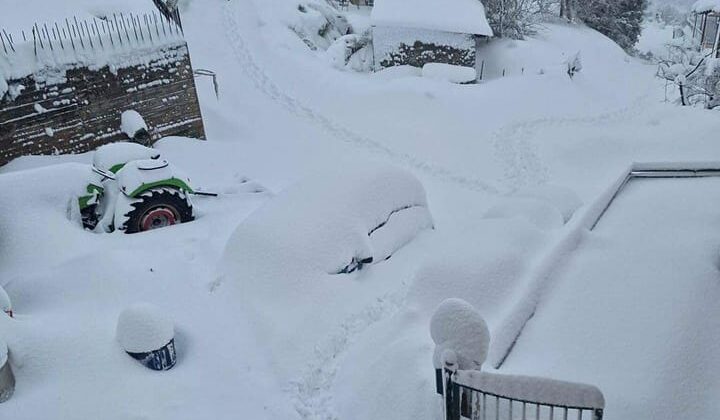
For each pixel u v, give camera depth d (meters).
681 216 6.75
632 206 7.22
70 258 7.32
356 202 6.79
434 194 12.04
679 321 5.05
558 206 8.02
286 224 6.56
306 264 6.27
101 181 8.75
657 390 4.45
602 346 4.88
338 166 7.45
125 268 6.86
